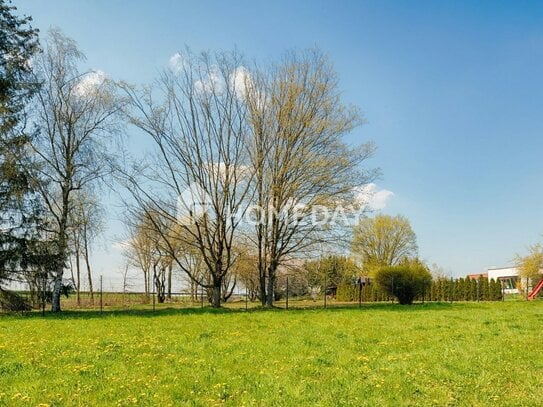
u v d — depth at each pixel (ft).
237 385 30.12
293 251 112.37
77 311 101.24
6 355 40.34
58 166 101.91
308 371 33.86
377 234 232.12
